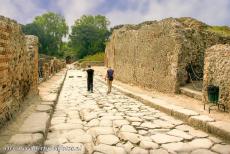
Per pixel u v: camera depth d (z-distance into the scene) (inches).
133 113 349.1
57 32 3304.6
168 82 533.3
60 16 3346.5
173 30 522.3
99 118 313.0
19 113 282.8
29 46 414.3
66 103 423.8
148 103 419.2
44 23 3275.1
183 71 512.4
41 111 298.5
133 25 966.4
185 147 215.5
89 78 592.4
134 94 502.9
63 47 3646.7
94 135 242.7
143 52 671.8
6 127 222.5
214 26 889.5
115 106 404.8
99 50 3373.5
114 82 848.3
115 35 1002.1
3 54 221.5
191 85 508.7
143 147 213.3
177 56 506.9
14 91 273.7
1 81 214.1
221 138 241.8
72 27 3459.6
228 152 205.9
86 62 2288.4
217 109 347.3
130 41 788.0
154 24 605.6
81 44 3361.2
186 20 758.5
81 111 355.9
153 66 606.9
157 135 247.0
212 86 335.6
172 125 286.5
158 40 582.9
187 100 434.3
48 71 804.0
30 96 386.9
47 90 507.8
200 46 530.6
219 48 358.3
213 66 368.8
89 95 535.8
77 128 262.4
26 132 210.5
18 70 298.2
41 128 222.5
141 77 685.9
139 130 263.0
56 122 285.3
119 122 293.7
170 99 443.5
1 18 224.8
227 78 335.0
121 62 893.8
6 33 233.9
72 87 693.3
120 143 221.5
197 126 279.0
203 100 397.1
